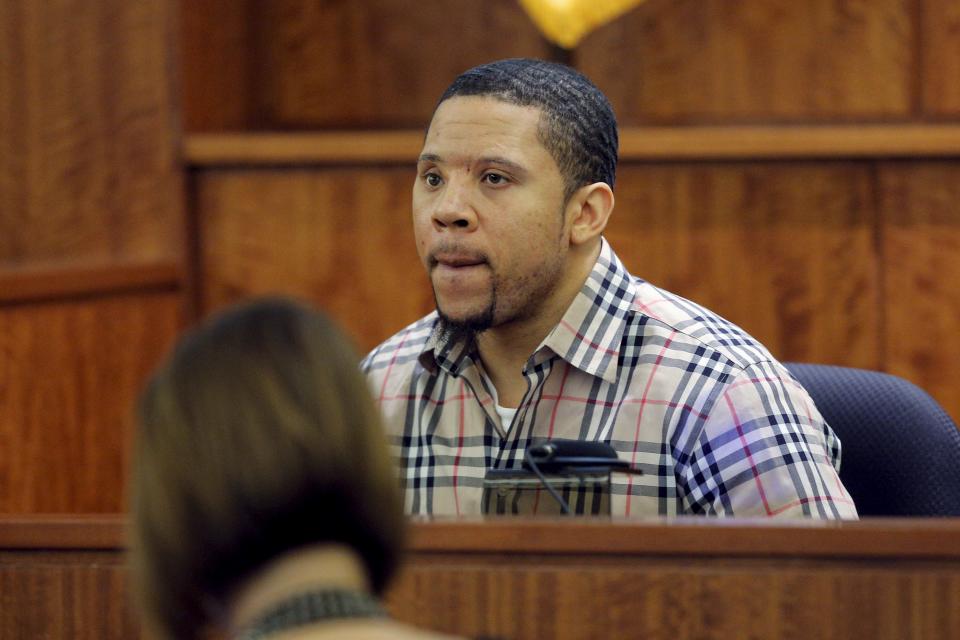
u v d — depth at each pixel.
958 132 11.20
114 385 10.91
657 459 5.44
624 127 13.70
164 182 11.50
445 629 4.07
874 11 13.36
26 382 9.97
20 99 10.99
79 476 10.52
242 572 2.42
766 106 13.57
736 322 11.48
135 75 11.40
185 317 11.62
